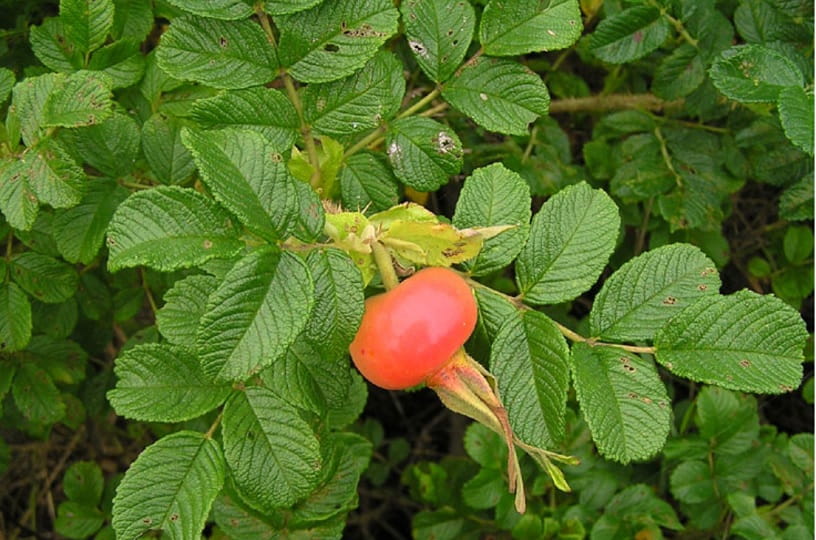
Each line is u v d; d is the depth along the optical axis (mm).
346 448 444
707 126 564
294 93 410
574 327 599
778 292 624
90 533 559
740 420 547
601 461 561
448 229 369
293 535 441
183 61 393
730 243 677
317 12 396
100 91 397
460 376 367
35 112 398
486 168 401
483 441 548
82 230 429
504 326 379
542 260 388
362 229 372
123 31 452
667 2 477
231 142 352
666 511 541
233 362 342
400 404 793
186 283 399
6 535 711
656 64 573
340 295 358
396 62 417
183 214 347
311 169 419
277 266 349
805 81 441
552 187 558
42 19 509
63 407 512
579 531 535
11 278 460
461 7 419
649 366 374
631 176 553
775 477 560
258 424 387
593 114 625
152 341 499
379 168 434
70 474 565
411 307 359
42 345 513
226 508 439
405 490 798
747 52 408
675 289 380
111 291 529
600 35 479
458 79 423
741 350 370
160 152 433
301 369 397
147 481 377
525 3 414
